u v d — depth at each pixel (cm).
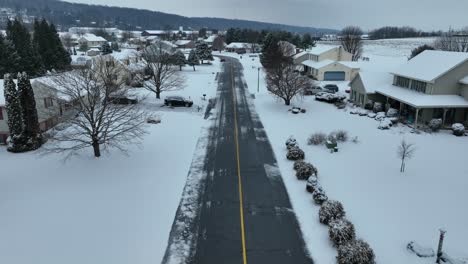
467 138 3334
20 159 2862
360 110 4369
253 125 3872
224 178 2512
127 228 1905
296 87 4753
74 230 1884
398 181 2434
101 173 2577
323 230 1878
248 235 1844
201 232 1873
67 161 2792
